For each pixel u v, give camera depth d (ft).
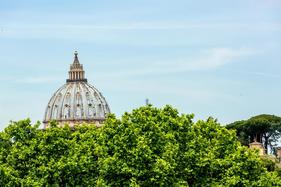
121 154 655.76
